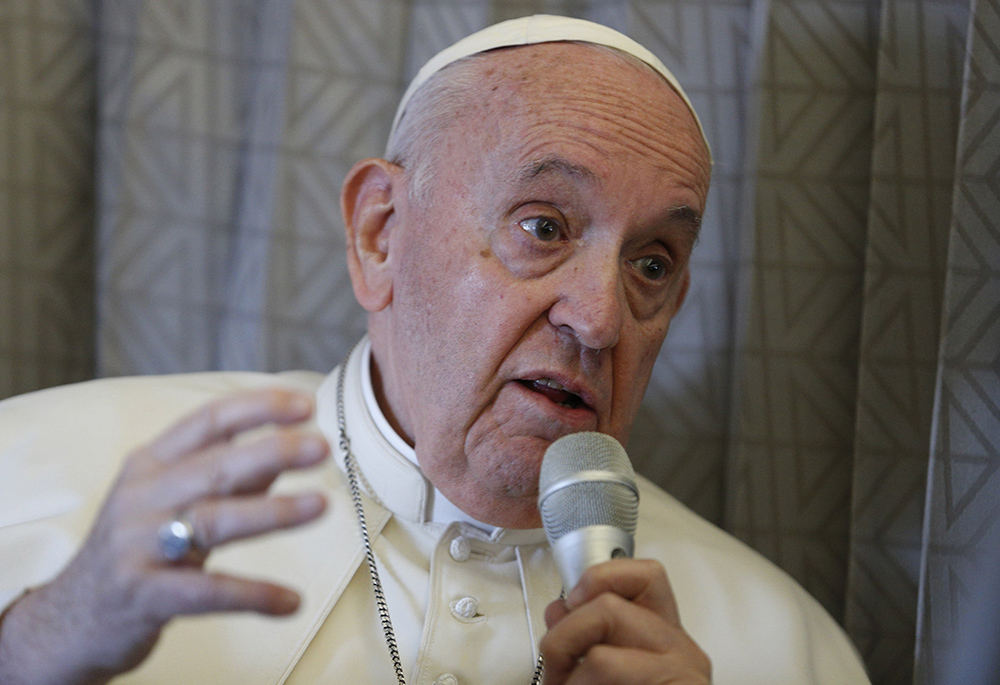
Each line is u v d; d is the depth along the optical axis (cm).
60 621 322
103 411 545
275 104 762
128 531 286
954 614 609
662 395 771
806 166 728
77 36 755
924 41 688
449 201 465
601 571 311
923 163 686
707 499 770
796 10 726
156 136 758
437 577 477
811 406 727
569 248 452
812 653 549
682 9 757
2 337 734
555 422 439
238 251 778
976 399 615
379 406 532
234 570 470
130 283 757
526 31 491
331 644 459
